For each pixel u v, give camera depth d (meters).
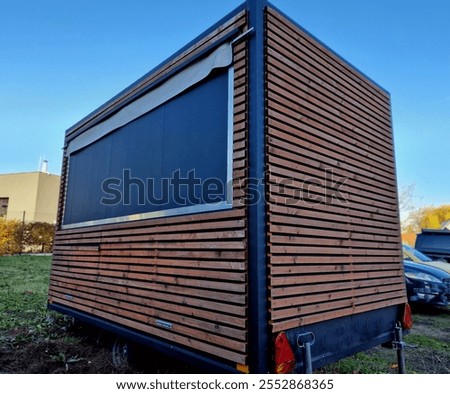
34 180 24.52
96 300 3.69
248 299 2.02
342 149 2.88
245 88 2.27
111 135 4.00
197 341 2.30
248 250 2.08
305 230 2.37
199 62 2.75
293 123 2.41
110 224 3.68
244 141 2.21
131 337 3.00
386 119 3.62
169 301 2.62
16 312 5.90
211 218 2.37
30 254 18.44
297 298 2.19
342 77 3.04
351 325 2.67
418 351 4.14
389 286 3.21
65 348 3.99
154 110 3.26
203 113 2.65
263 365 1.93
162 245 2.82
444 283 5.94
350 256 2.78
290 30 2.55
